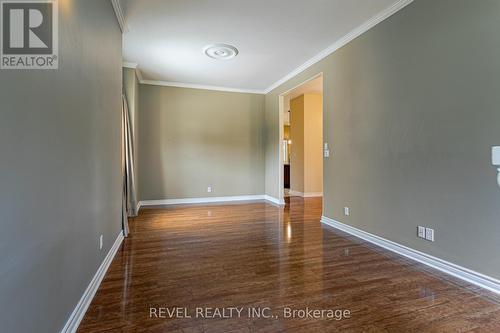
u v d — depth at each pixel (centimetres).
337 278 232
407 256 281
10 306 103
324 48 407
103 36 240
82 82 182
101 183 233
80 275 177
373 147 325
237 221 438
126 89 466
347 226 373
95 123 214
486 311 182
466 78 226
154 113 584
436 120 250
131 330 161
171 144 596
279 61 461
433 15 252
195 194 616
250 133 657
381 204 314
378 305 189
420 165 266
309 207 560
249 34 360
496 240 207
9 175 103
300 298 199
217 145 631
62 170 149
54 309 139
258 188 666
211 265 260
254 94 659
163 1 284
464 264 229
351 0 283
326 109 417
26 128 115
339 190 389
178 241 333
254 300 196
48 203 133
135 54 430
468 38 224
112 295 202
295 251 299
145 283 222
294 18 319
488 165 212
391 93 299
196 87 613
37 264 123
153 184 586
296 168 734
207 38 373
